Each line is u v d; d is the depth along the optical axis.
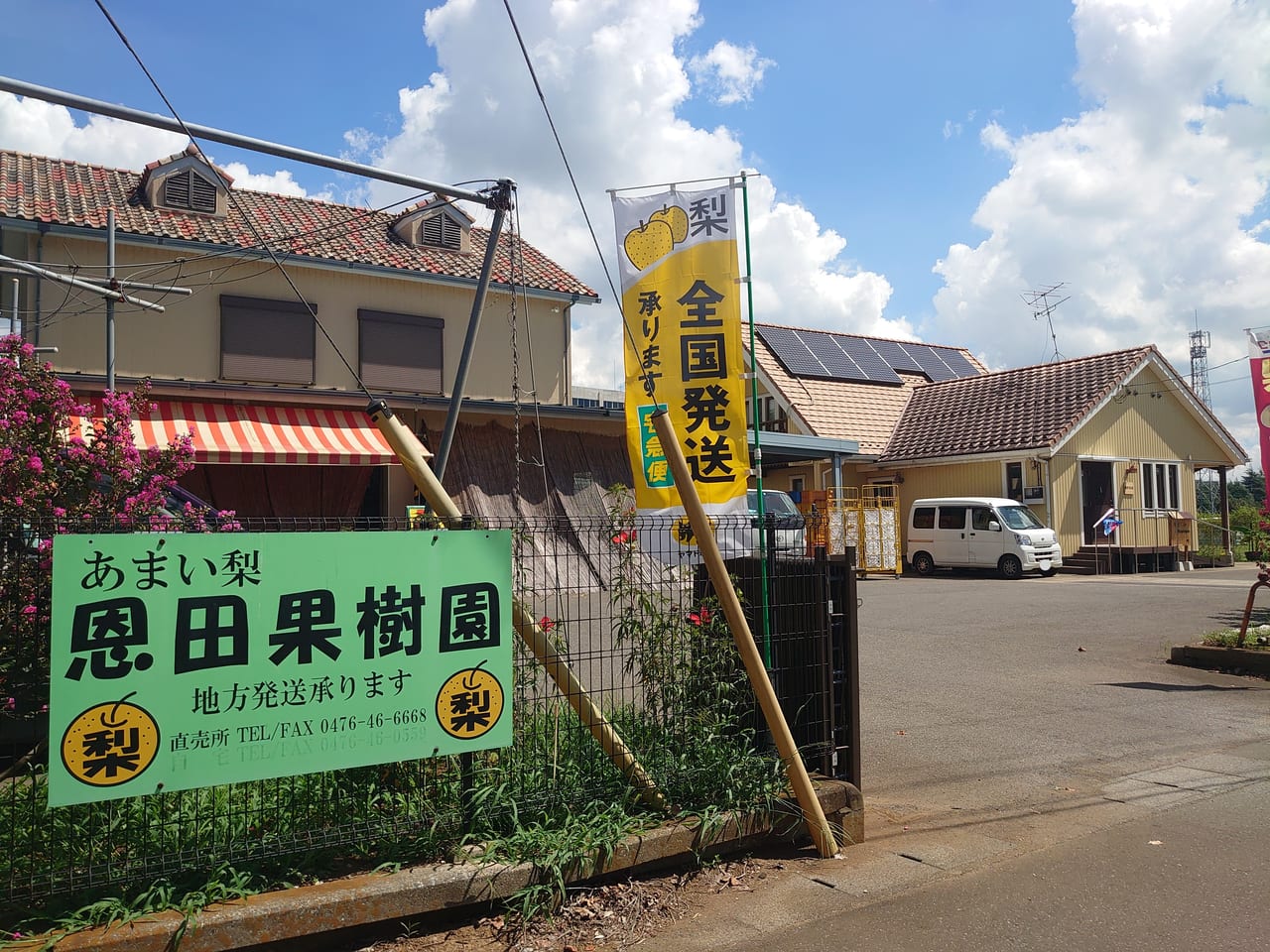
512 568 4.00
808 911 3.82
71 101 4.75
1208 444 25.73
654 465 5.23
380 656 3.65
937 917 3.74
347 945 3.46
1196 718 7.34
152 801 3.59
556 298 18.55
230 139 5.39
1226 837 4.63
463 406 16.33
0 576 3.42
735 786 4.41
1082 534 22.41
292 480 15.12
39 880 3.20
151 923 3.11
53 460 4.75
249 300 15.53
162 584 3.27
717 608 4.79
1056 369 24.47
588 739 4.43
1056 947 3.47
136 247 14.70
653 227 5.34
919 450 24.11
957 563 21.03
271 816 3.73
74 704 3.13
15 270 9.74
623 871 4.03
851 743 4.82
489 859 3.70
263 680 3.43
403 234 18.48
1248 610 9.51
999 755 6.34
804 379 25.84
